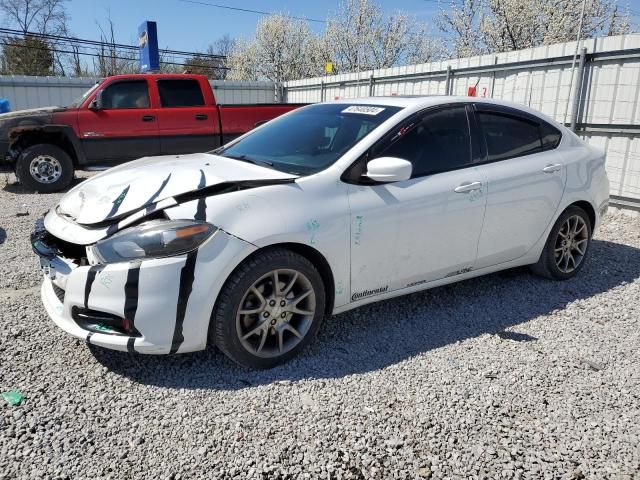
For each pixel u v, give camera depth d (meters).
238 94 17.39
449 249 3.54
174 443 2.33
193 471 2.17
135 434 2.38
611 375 2.97
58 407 2.56
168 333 2.62
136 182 3.03
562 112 7.71
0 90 14.19
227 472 2.17
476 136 3.73
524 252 4.05
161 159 3.72
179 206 2.70
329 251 2.99
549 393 2.78
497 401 2.70
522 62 8.29
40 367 2.91
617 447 2.37
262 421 2.49
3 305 3.74
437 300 3.99
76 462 2.20
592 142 7.32
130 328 2.62
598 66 7.12
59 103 14.93
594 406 2.68
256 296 2.83
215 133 9.35
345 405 2.63
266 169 3.22
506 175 3.75
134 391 2.71
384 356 3.14
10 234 5.80
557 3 19.59
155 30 13.98
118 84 8.87
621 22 19.95
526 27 20.11
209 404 2.61
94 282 2.59
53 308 2.91
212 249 2.63
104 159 8.87
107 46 28.08
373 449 2.33
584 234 4.46
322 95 15.07
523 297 4.07
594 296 4.13
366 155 3.20
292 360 3.06
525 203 3.88
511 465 2.25
